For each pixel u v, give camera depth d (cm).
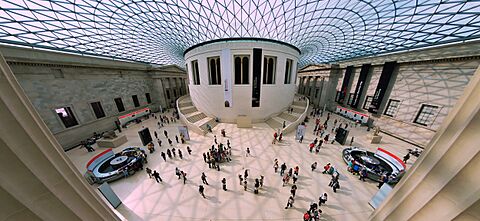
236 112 2141
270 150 1480
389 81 1916
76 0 1352
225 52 1919
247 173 1077
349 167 1176
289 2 1814
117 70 2334
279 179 1088
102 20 1698
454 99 1388
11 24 1308
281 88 2200
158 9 1803
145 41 2392
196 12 2006
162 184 1066
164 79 3250
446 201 240
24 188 217
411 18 1524
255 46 1883
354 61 2505
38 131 243
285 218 814
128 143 1752
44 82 1564
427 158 283
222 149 1373
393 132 1855
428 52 1541
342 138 1590
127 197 963
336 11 1861
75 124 1803
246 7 1980
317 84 3362
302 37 2586
